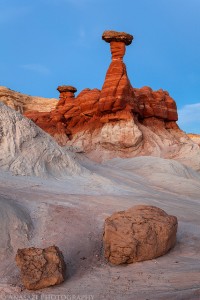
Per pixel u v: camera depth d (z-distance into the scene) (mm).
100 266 8789
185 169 28109
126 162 30266
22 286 7555
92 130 39469
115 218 9617
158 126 39969
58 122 42375
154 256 9094
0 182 14531
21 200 12227
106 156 35562
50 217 11156
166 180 24062
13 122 18844
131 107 37094
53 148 19703
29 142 18656
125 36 38094
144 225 9227
